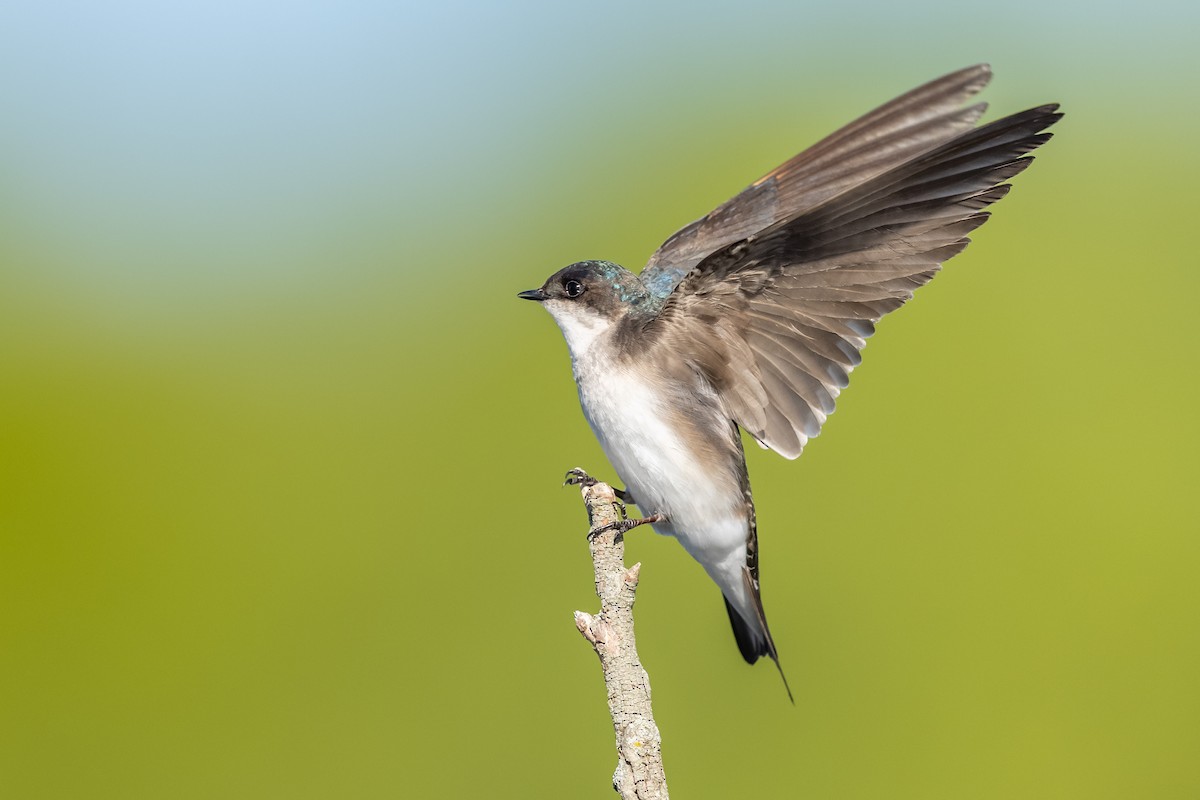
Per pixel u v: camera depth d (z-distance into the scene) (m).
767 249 9.73
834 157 12.35
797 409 10.39
